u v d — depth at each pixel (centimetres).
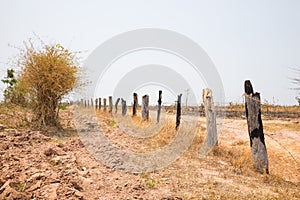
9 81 1291
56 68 1158
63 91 1184
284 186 735
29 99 1201
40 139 951
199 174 730
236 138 1298
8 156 687
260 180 756
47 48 1176
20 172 591
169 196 546
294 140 1262
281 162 1025
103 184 596
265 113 1981
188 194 570
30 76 1149
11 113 1252
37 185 519
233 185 668
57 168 648
